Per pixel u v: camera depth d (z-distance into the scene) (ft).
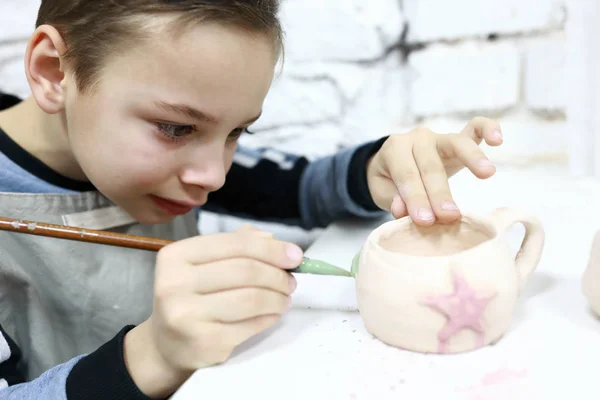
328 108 3.19
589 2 2.61
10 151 1.92
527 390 1.02
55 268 1.93
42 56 1.60
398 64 3.06
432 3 2.89
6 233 1.82
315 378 1.11
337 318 1.36
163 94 1.44
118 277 2.06
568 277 1.45
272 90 3.19
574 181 2.33
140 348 1.28
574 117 2.77
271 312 1.25
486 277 1.14
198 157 1.60
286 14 3.05
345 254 1.78
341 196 2.16
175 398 1.08
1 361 1.49
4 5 3.12
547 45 2.81
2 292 1.73
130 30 1.40
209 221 3.39
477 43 2.91
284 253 1.30
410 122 3.13
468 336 1.14
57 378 1.30
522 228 1.77
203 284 1.21
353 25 3.02
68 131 1.71
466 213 1.36
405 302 1.14
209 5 1.37
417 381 1.08
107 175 1.64
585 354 1.12
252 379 1.12
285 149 3.30
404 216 1.54
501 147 3.01
